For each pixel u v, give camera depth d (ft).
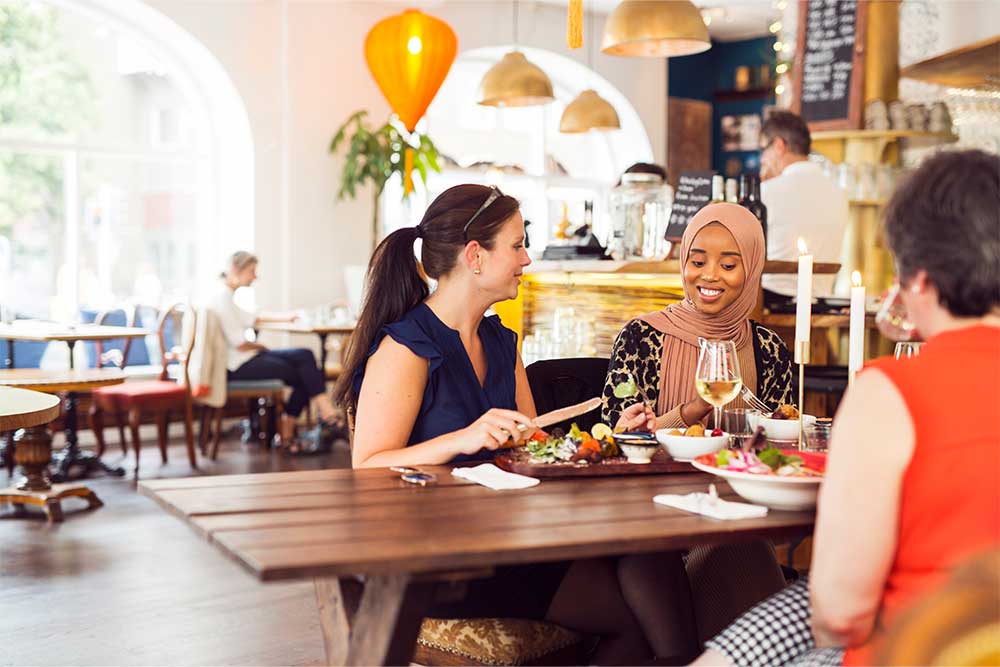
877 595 4.31
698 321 8.87
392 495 5.65
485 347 7.79
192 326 21.45
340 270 27.96
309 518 5.07
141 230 26.45
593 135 35.01
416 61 20.98
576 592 6.16
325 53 27.43
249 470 21.25
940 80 20.03
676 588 6.12
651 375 8.88
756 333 9.11
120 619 11.53
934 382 4.21
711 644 5.17
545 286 14.05
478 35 30.73
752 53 36.91
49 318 25.14
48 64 24.94
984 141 21.34
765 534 5.05
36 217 24.98
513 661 6.52
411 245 7.50
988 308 4.28
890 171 19.94
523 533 4.80
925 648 3.46
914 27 22.13
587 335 13.08
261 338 27.04
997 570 3.43
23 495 16.57
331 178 27.71
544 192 33.58
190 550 14.56
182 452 23.59
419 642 6.94
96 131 25.66
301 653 10.50
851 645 4.44
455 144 31.71
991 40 16.70
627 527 4.96
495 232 7.34
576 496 5.70
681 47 15.81
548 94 19.36
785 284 14.93
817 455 5.86
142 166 26.40
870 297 15.78
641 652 6.10
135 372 25.16
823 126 20.83
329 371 25.52
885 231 4.53
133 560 14.01
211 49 25.96
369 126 28.17
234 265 23.13
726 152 37.65
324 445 23.89
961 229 4.22
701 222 8.80
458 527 4.91
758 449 5.66
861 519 4.22
